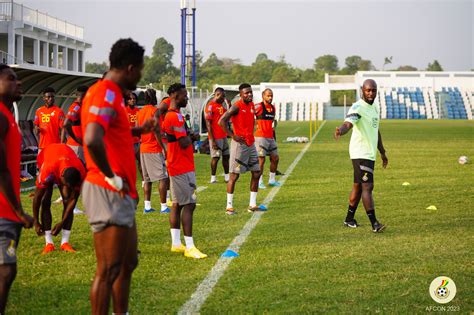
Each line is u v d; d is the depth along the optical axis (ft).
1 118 15.12
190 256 24.26
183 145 24.41
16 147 15.62
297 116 235.20
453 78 246.06
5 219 15.20
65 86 59.11
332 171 54.44
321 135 115.96
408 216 32.48
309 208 35.27
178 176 24.45
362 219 31.86
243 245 26.12
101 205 14.70
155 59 343.87
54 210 35.17
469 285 20.10
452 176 49.90
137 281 20.93
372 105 29.22
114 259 14.87
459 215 32.65
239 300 18.83
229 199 33.71
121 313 15.66
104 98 14.39
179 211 25.34
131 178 15.19
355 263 22.88
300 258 23.68
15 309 18.29
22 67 46.62
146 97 34.73
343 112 238.68
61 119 39.09
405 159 65.10
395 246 25.55
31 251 25.66
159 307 18.28
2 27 91.91
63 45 112.98
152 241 27.30
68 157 24.40
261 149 44.11
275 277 21.20
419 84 246.88
